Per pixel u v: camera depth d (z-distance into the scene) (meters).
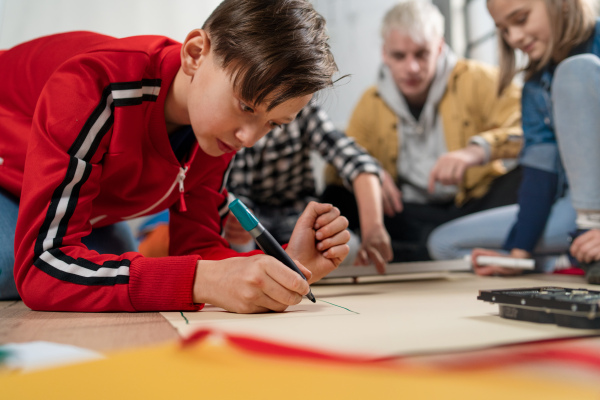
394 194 1.79
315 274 0.80
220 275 0.63
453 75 1.75
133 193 0.85
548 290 0.56
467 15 1.75
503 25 1.63
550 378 0.29
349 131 1.82
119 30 1.83
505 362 0.33
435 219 1.76
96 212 0.89
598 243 1.17
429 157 1.77
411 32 1.73
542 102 1.54
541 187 1.54
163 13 1.85
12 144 0.87
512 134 1.67
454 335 0.45
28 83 0.89
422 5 1.75
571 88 1.31
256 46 0.64
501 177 1.69
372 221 1.51
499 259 1.36
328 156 1.63
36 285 0.65
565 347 0.39
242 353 0.36
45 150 0.68
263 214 1.66
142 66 0.76
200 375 0.31
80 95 0.70
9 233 0.89
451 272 1.50
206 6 1.87
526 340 0.40
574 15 1.49
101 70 0.73
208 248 0.96
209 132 0.71
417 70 1.75
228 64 0.66
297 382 0.29
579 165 1.30
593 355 0.33
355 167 1.57
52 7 1.78
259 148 1.60
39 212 0.66
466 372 0.31
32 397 0.27
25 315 0.63
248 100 0.65
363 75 1.81
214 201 1.00
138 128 0.77
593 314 0.45
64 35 0.96
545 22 1.53
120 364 0.34
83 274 0.64
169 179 0.86
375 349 0.39
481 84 1.72
